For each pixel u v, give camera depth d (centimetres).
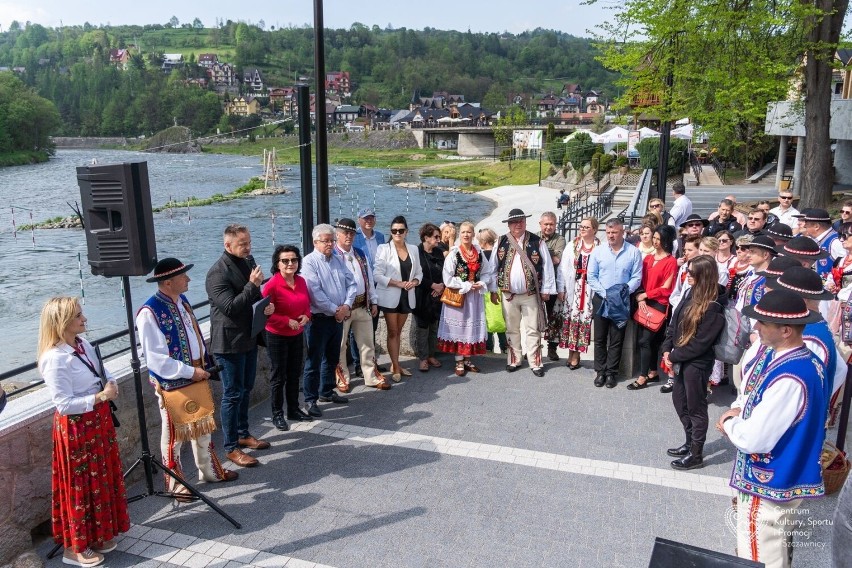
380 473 561
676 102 1748
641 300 729
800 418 345
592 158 4997
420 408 695
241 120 12706
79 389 426
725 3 1580
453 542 463
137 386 492
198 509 509
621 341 737
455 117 16338
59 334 420
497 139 10612
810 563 418
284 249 609
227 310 547
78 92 12938
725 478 551
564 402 707
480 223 4003
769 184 3369
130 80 13700
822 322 402
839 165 2998
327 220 777
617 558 444
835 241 763
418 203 5234
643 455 590
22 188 4919
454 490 532
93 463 432
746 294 615
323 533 475
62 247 2961
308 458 590
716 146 2300
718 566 248
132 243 460
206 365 560
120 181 451
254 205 4397
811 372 345
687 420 573
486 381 771
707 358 546
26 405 471
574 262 788
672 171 3822
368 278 728
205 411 514
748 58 1661
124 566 439
